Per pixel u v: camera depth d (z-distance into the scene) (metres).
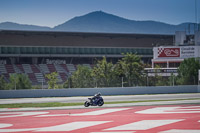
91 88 123.88
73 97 116.44
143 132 47.03
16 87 126.94
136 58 165.75
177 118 60.41
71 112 72.56
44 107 83.44
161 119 59.41
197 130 47.97
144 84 135.25
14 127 53.84
